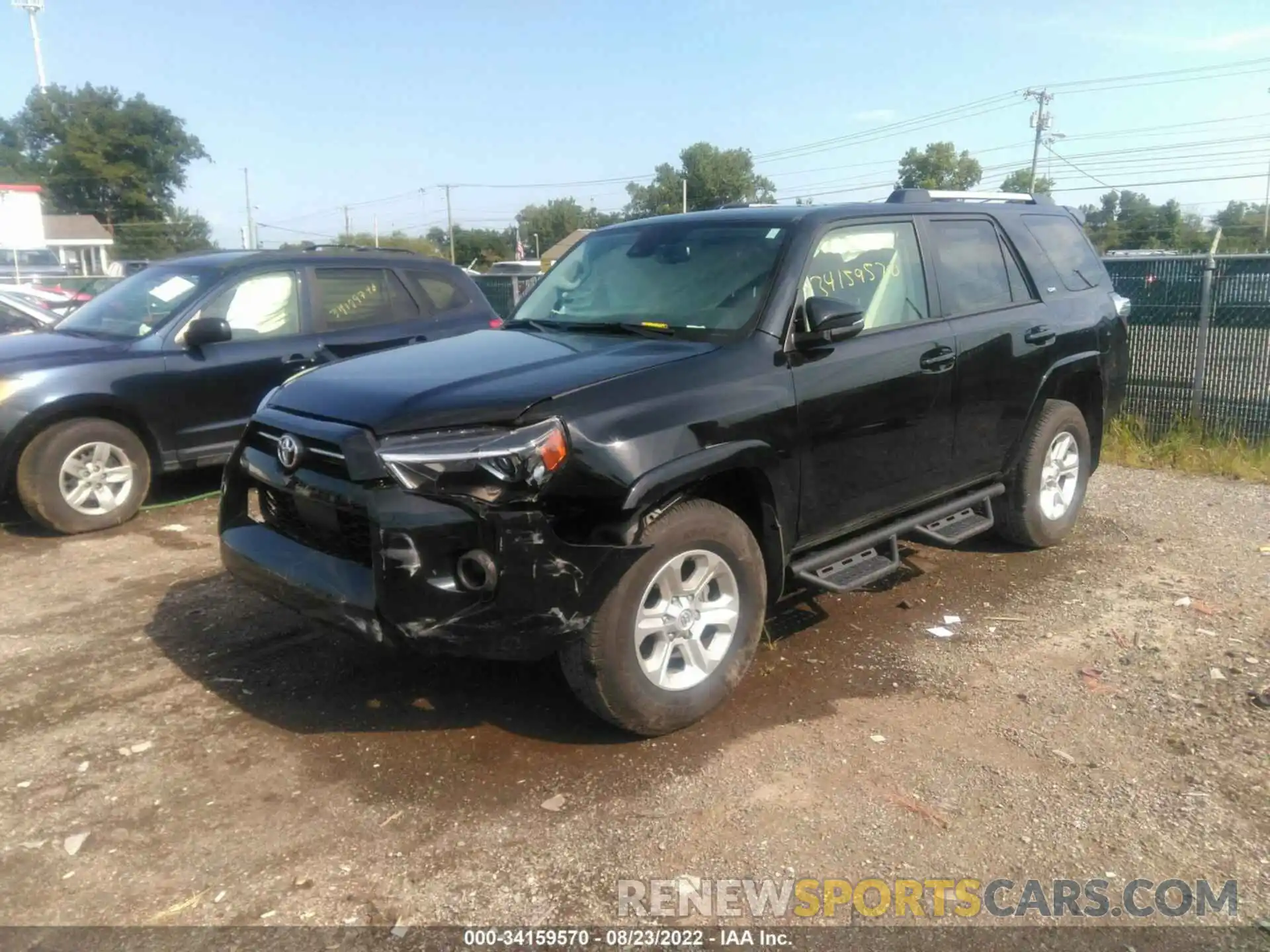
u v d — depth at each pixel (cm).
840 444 417
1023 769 348
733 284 419
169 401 675
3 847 309
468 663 436
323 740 372
